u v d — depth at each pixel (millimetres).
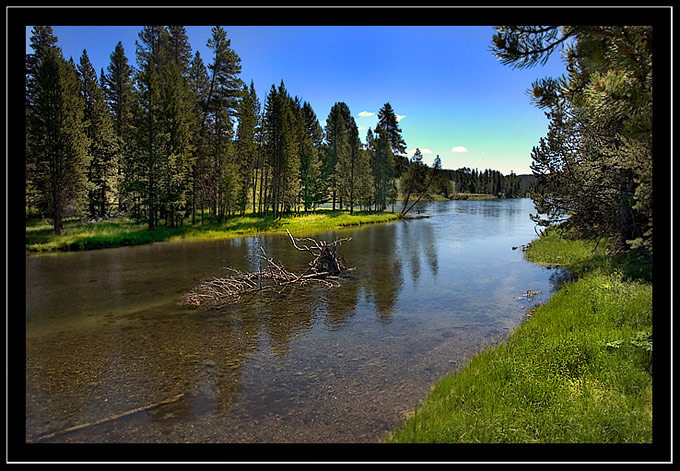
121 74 36812
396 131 64750
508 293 13625
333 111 61844
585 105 4754
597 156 13609
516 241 27641
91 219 33875
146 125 30047
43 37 32000
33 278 16406
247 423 5910
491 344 8930
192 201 36094
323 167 59406
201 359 8375
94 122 33344
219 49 35812
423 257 21484
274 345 9164
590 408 4941
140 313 11672
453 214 56938
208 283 14820
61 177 26141
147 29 37906
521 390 5750
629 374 5691
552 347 7059
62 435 5617
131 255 22328
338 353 8656
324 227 38844
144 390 7031
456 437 4754
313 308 12234
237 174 40188
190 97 33969
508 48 4062
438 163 63938
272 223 39094
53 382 7309
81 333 9930
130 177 31500
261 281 15875
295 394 6824
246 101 41406
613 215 13867
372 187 56062
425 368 7789
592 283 11266
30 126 25641
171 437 5559
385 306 12367
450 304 12461
